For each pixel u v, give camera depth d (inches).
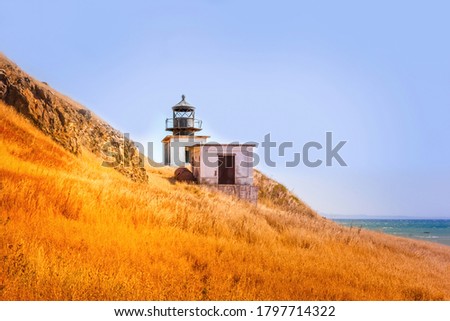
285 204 2103.8
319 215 2171.5
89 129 1364.4
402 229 4943.4
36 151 896.3
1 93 1038.4
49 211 541.3
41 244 410.3
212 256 509.0
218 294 378.9
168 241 539.8
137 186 986.1
